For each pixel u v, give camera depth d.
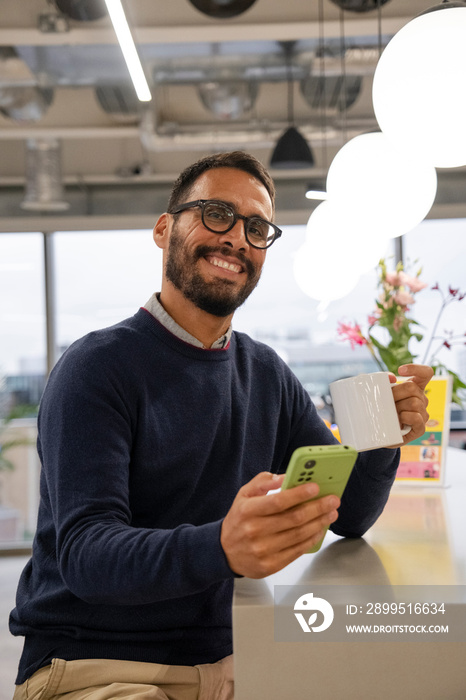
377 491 1.28
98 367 1.21
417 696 0.89
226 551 0.86
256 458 1.41
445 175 6.27
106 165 6.45
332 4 3.90
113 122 5.64
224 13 3.66
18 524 5.84
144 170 6.21
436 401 2.06
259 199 1.39
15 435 5.92
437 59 1.15
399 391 1.26
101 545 0.98
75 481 1.09
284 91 5.75
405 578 1.02
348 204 1.85
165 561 0.90
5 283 6.21
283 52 4.39
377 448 1.25
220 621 1.23
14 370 6.16
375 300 2.34
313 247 2.39
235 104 5.15
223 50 4.33
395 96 1.22
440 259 6.24
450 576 1.03
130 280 6.34
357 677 0.89
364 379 1.23
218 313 1.35
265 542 0.83
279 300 6.36
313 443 1.54
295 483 0.84
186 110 5.79
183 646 1.19
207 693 1.14
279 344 6.36
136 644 1.16
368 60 4.45
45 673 1.14
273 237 1.45
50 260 6.23
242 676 0.89
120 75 4.54
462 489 1.97
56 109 5.58
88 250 6.33
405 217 1.84
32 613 1.20
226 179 1.37
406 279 2.26
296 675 0.89
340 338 2.35
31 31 3.87
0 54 4.45
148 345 1.29
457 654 0.89
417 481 2.03
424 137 1.24
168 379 1.28
